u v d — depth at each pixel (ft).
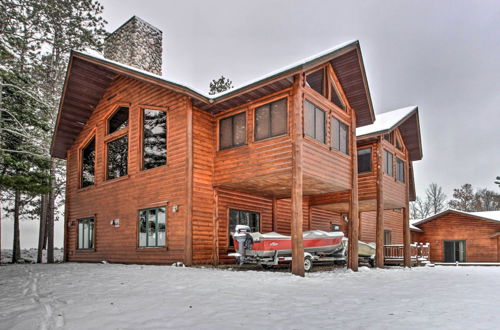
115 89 52.34
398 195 56.54
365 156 52.31
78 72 51.42
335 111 41.73
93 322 14.29
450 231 85.10
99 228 51.90
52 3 73.82
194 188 39.40
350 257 41.29
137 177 46.03
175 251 39.52
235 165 39.58
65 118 56.70
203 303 18.08
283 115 36.04
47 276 29.37
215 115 42.55
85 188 56.03
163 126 43.98
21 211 86.02
